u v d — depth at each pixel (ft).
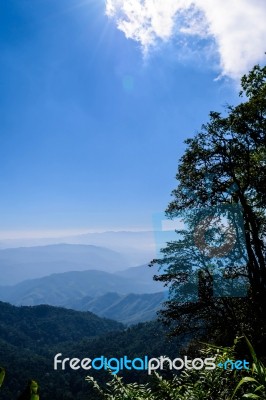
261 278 54.65
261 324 40.09
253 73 66.49
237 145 66.59
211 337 57.77
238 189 62.85
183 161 70.13
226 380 12.60
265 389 10.29
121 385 13.21
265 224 62.23
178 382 13.53
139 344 315.58
